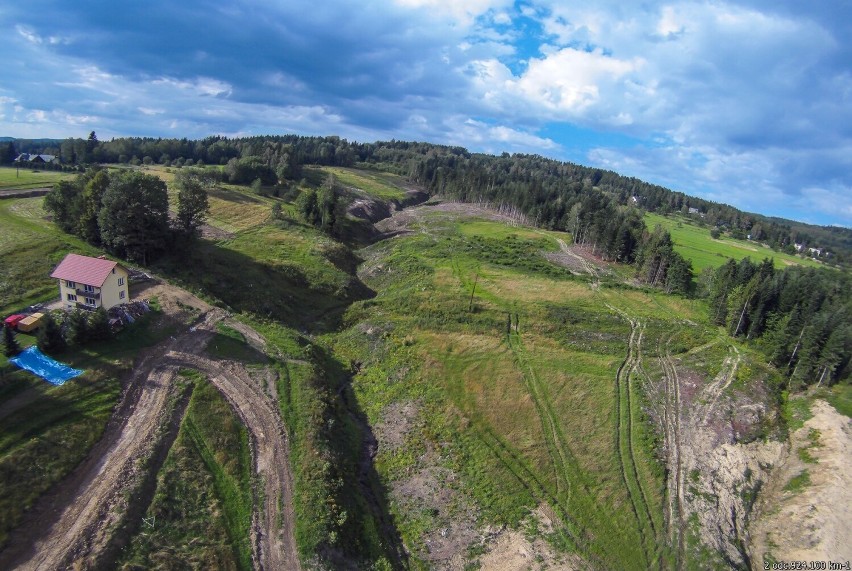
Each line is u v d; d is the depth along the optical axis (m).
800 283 80.50
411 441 52.75
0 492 33.47
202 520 36.25
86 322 50.75
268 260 88.44
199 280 71.81
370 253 118.69
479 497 46.31
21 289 57.75
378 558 39.50
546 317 78.69
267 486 40.69
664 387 61.84
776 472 51.53
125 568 31.06
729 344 73.06
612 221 120.12
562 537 42.69
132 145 184.00
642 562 41.16
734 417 56.72
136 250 71.06
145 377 48.91
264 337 61.91
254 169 153.38
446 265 103.75
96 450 39.56
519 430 54.53
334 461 45.31
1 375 43.22
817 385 61.81
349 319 78.94
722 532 44.09
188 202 81.38
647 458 50.84
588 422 55.94
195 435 43.25
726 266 94.38
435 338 71.44
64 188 76.75
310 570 34.38
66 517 33.59
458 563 40.66
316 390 54.03
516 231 139.88
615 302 88.19
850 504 45.06
